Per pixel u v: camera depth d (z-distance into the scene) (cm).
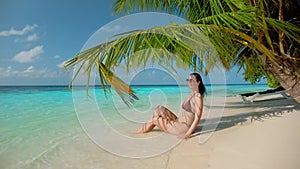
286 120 449
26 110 957
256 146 310
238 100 960
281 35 368
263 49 316
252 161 260
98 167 291
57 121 679
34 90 2559
